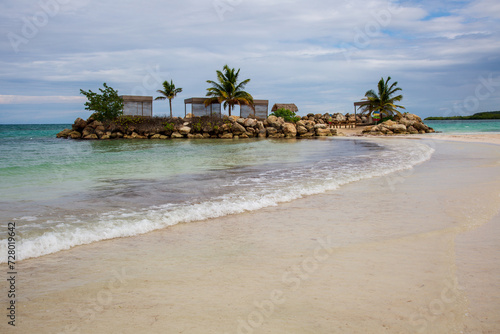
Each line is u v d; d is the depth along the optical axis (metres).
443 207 6.55
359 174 11.34
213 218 6.19
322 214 6.32
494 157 15.41
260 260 4.12
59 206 7.07
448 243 4.52
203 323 2.76
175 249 4.57
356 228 5.38
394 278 3.51
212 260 4.15
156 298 3.19
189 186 9.44
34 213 6.48
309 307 2.97
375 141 33.00
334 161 15.73
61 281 3.58
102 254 4.39
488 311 2.82
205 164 14.87
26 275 3.73
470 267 3.73
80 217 6.20
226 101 50.66
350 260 4.04
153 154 20.17
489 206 6.51
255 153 20.75
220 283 3.50
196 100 47.97
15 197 7.94
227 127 43.72
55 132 57.00
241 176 11.27
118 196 8.11
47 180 10.47
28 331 2.65
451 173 10.84
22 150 23.69
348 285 3.38
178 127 42.38
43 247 4.59
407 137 38.31
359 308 2.93
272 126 46.44
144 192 8.59
